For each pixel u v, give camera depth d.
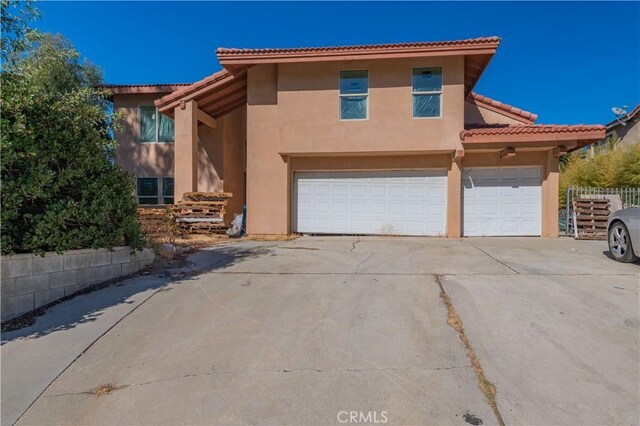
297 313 4.71
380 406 2.93
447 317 4.49
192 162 12.98
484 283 5.73
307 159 12.52
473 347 3.79
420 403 2.95
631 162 15.59
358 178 12.40
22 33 5.86
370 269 6.79
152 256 7.23
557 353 3.65
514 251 8.53
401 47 11.06
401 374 3.34
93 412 2.95
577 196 11.79
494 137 10.84
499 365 3.46
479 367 3.43
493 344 3.84
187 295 5.41
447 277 6.11
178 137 12.99
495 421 2.75
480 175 11.95
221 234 12.03
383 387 3.16
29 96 5.02
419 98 11.63
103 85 15.77
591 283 5.68
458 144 11.34
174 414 2.89
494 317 4.46
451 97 11.38
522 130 10.75
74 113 5.64
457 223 11.68
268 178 12.30
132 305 5.06
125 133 16.14
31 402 3.09
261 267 7.02
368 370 3.41
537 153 11.74
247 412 2.89
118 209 6.27
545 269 6.61
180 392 3.15
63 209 5.40
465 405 2.92
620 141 20.14
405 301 5.04
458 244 9.86
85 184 5.76
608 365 3.43
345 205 12.45
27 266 4.95
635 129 19.61
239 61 11.62
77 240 5.62
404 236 12.10
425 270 6.63
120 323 4.52
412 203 12.12
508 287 5.50
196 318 4.61
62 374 3.48
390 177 12.23
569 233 11.84
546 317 4.44
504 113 14.02
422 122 11.49
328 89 11.84
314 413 2.86
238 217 12.54
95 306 5.06
